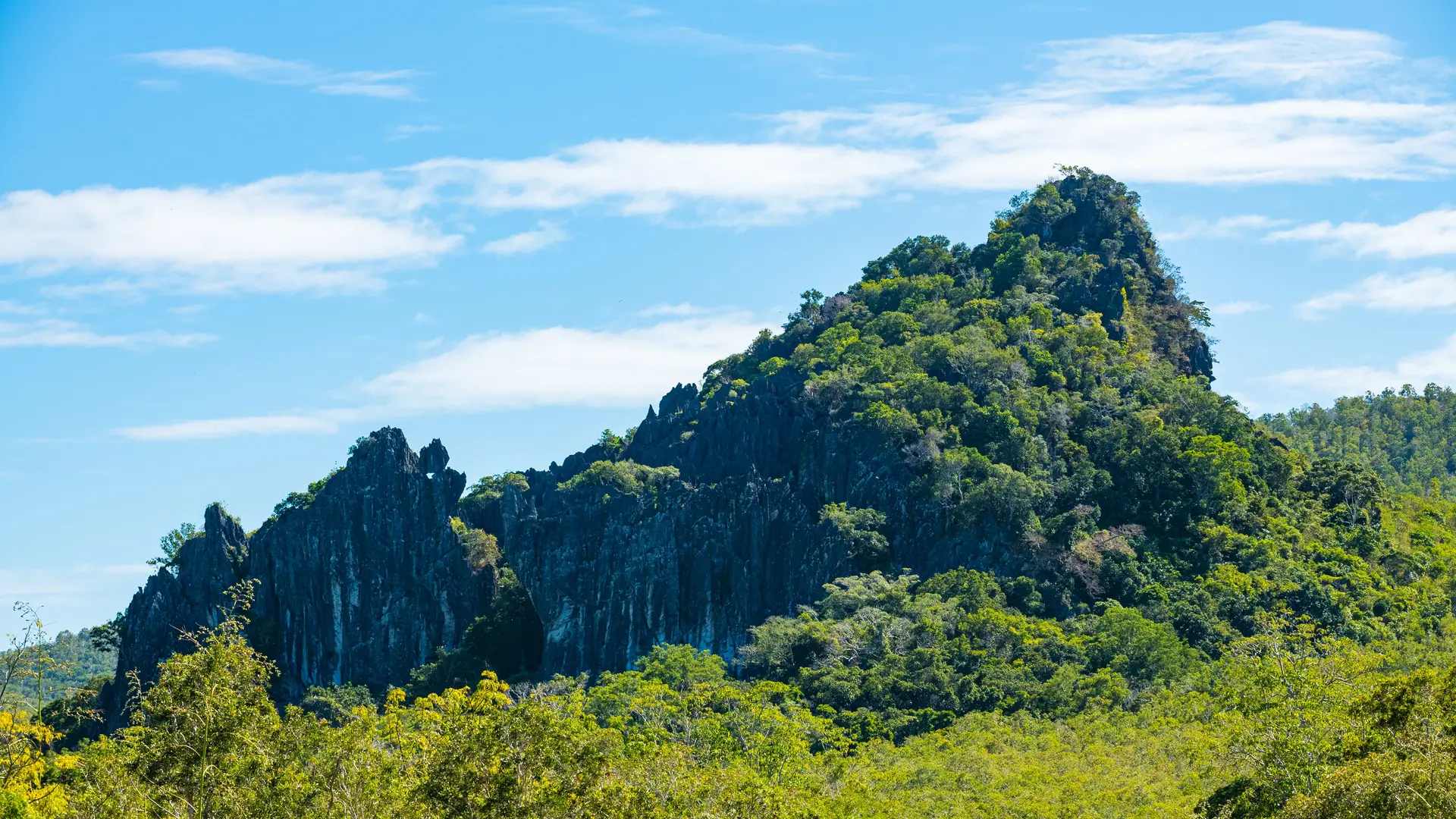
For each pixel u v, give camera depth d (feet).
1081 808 443.73
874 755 565.94
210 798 305.53
